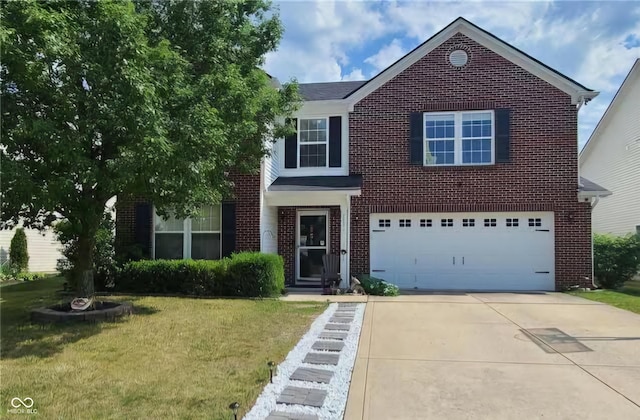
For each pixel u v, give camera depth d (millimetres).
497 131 13016
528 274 12898
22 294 11141
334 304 10164
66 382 4879
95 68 6203
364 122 13617
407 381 5055
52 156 6109
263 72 10516
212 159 7727
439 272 13227
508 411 4238
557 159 12797
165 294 11297
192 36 8859
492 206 12945
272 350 6184
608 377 5160
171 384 4836
